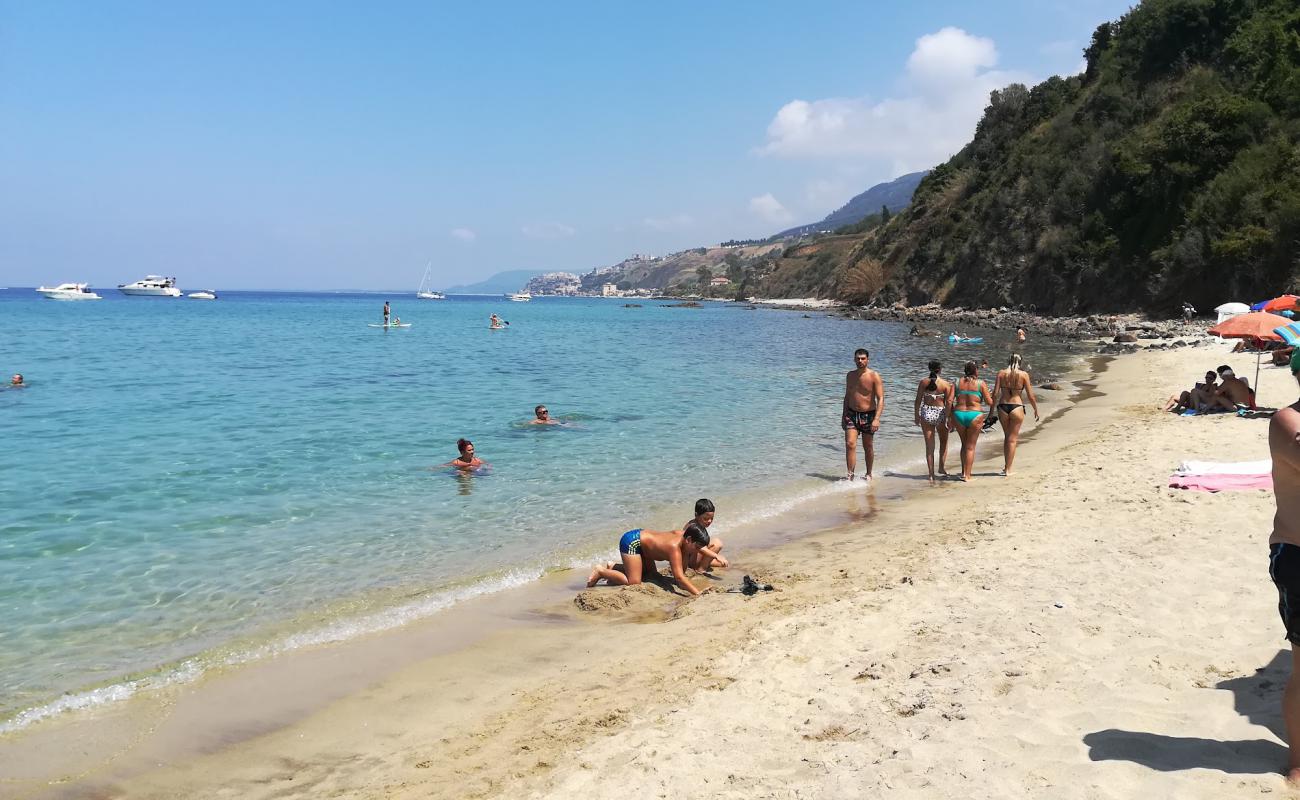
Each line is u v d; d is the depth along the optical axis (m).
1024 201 63.97
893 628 5.52
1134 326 41.94
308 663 5.76
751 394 20.56
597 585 7.48
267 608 6.78
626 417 16.73
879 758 3.72
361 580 7.49
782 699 4.60
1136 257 50.22
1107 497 8.64
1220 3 55.72
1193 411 14.55
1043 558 6.70
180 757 4.55
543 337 46.66
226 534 8.73
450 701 5.17
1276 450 2.97
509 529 9.12
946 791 3.34
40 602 6.77
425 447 13.48
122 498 10.04
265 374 24.47
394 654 5.92
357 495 10.45
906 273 78.81
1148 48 59.78
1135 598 5.45
